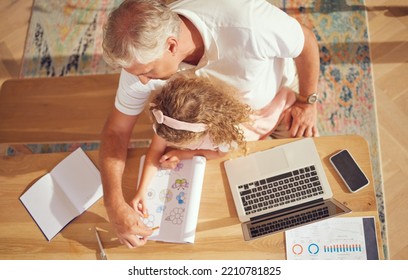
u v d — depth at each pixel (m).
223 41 1.17
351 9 2.28
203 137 1.29
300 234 1.34
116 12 1.01
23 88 1.77
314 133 1.64
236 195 1.40
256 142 1.46
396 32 2.23
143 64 1.04
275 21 1.19
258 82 1.34
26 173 1.52
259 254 1.34
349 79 2.18
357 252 1.31
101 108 1.71
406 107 2.11
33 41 2.50
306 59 1.41
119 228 1.37
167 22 1.01
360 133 2.10
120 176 1.44
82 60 2.41
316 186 1.38
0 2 2.62
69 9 2.51
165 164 1.44
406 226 1.94
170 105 1.18
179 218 1.38
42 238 1.44
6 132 1.72
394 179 2.01
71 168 1.51
